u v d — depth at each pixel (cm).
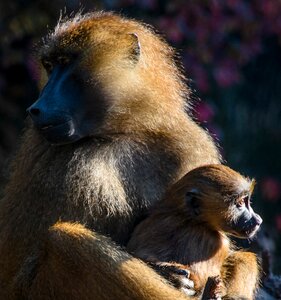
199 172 1235
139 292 1149
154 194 1250
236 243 1508
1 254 1234
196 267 1205
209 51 2344
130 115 1246
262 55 2716
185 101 1325
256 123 2641
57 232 1162
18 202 1230
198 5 2316
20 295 1206
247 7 2373
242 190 1227
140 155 1246
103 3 2306
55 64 1261
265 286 1423
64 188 1190
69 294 1170
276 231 2500
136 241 1208
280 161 2623
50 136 1212
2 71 2412
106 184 1193
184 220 1221
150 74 1269
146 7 2309
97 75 1241
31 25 2342
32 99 2470
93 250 1154
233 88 2623
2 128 2406
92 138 1237
